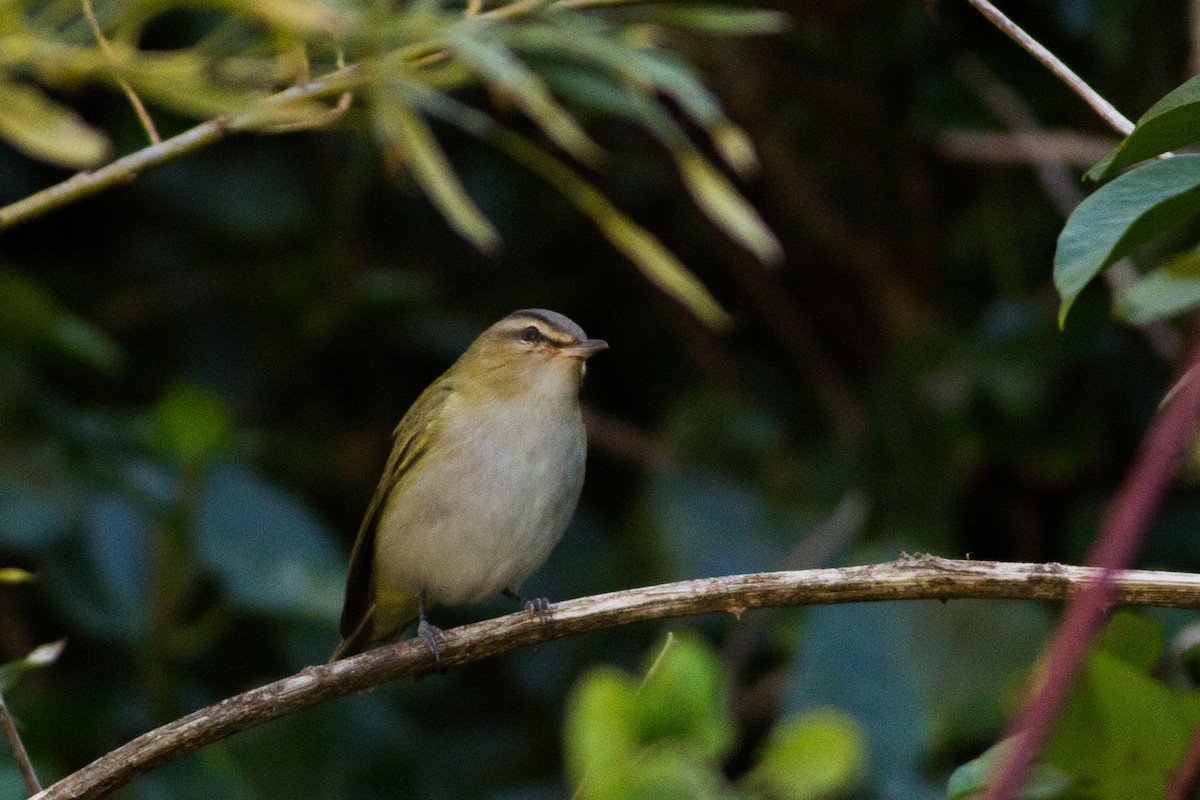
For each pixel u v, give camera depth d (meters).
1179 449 2.81
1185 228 10.65
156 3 4.37
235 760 10.03
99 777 5.86
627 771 2.89
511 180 13.19
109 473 10.71
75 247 12.90
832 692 9.46
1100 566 2.75
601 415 13.05
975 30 11.73
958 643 9.56
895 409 11.72
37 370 12.06
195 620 10.89
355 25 4.68
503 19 5.86
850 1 12.05
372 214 13.25
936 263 12.52
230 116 5.35
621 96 7.84
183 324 12.80
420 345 13.00
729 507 11.68
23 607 11.27
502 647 6.71
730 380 13.09
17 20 4.29
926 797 8.99
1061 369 11.10
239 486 10.88
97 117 12.23
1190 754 4.11
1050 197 11.88
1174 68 11.21
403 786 10.61
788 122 12.54
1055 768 4.72
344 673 6.52
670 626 11.24
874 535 11.65
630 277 13.34
